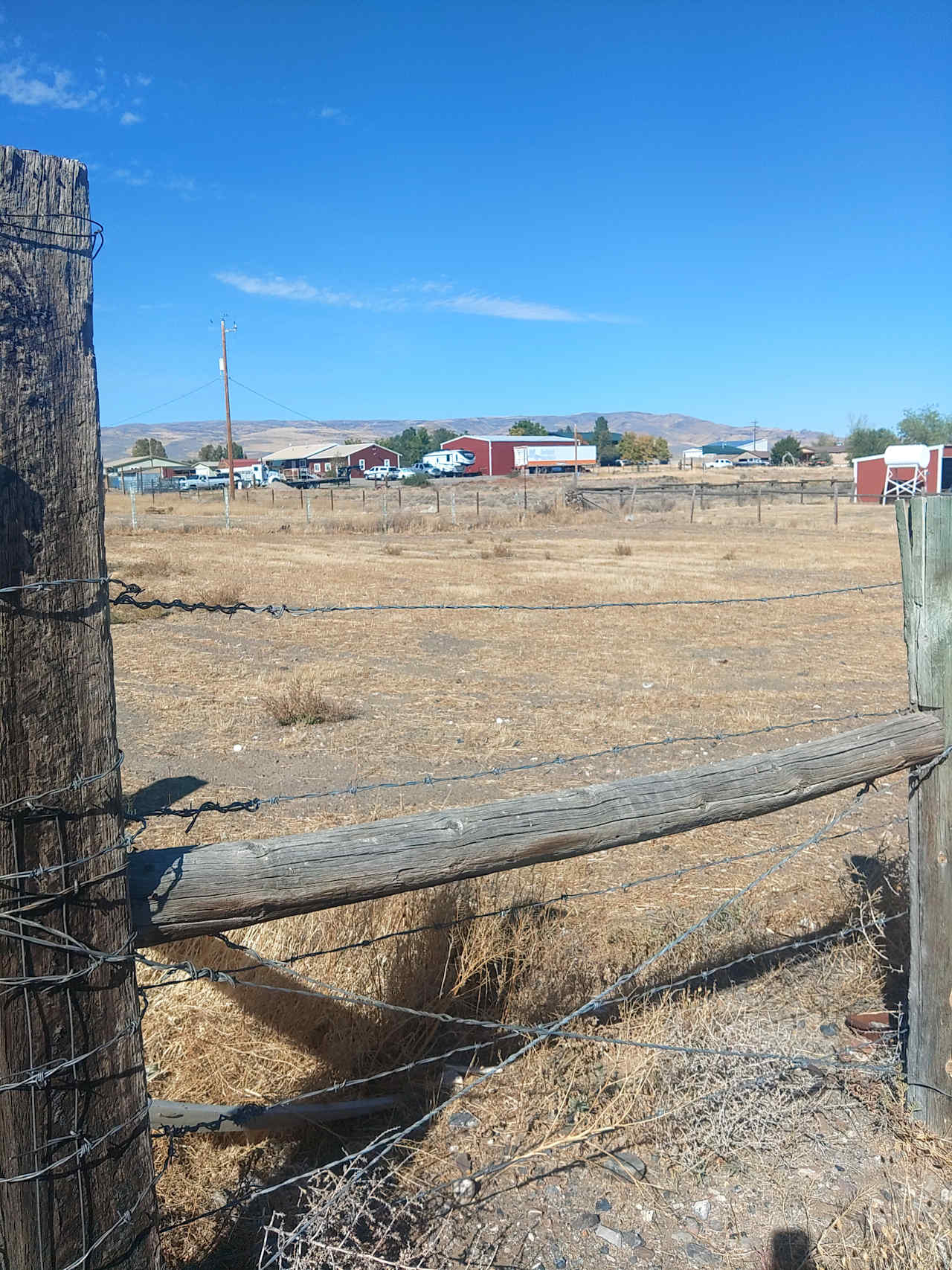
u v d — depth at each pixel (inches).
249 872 83.7
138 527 1624.0
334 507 2285.9
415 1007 139.2
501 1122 129.6
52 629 69.6
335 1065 130.6
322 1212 102.9
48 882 70.9
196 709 387.9
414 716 382.0
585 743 340.5
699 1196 119.5
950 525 131.4
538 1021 144.9
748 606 709.3
